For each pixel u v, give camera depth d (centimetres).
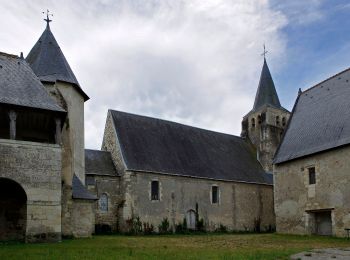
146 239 2055
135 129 3284
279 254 1189
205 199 3275
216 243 1731
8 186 1780
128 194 2870
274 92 4519
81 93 2333
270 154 4056
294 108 2964
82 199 2061
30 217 1562
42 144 1638
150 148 3206
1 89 1653
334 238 2056
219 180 3391
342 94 2531
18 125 1883
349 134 2208
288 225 2558
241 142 4191
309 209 2394
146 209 2925
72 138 2142
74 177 2147
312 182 2414
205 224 3219
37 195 1587
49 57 2222
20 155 1584
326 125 2469
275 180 2714
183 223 3095
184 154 3394
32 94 1706
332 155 2275
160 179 3050
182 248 1429
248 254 1187
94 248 1353
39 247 1363
